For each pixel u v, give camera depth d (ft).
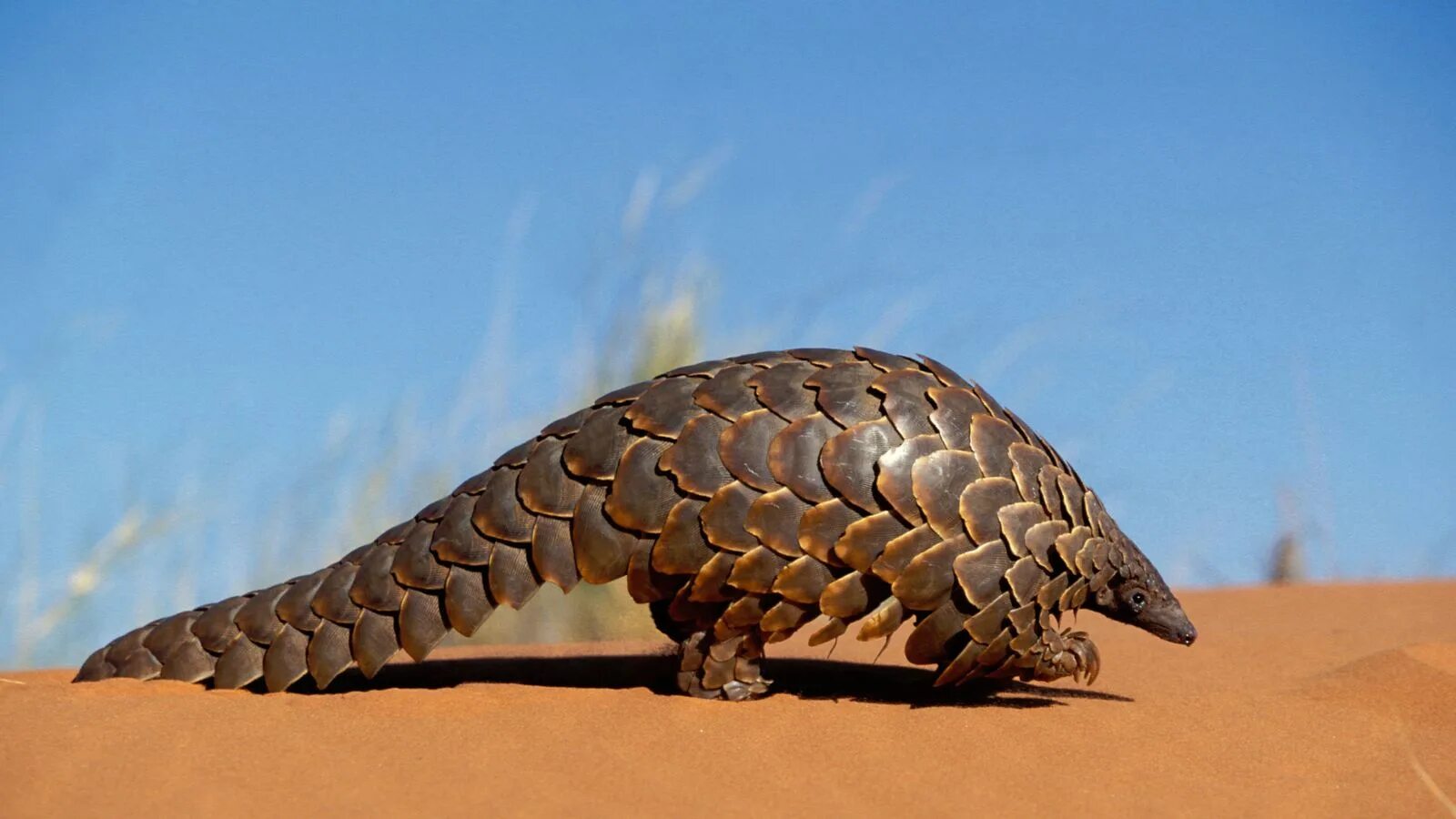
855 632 13.04
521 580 10.85
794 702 10.90
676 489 10.71
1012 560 10.76
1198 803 10.16
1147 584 11.15
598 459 10.80
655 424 10.77
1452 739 10.82
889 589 10.73
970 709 10.92
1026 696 11.25
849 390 10.78
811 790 10.11
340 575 10.98
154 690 10.89
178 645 11.04
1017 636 10.80
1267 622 13.55
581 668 11.73
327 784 10.04
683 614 10.84
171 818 9.84
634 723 10.55
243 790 10.00
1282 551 16.29
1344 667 11.78
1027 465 10.85
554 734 10.44
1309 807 10.16
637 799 10.01
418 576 10.91
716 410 10.76
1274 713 11.03
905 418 10.75
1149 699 11.30
